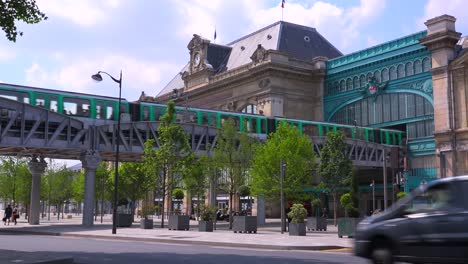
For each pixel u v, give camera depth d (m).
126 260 16.09
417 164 68.31
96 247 22.08
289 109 78.69
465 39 70.06
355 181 50.50
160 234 31.50
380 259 12.59
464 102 62.75
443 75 64.94
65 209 129.12
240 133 41.03
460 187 11.70
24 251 18.83
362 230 13.05
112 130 45.12
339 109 79.00
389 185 65.69
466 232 11.31
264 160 38.94
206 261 15.88
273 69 76.69
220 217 57.38
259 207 49.59
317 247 21.73
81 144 44.06
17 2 16.42
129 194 55.00
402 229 12.24
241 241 24.84
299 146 39.81
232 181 40.25
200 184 42.44
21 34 17.17
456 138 63.09
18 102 38.94
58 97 44.34
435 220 11.78
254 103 79.81
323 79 81.50
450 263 11.53
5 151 47.16
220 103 86.56
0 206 117.94
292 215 31.06
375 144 62.44
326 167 45.88
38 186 50.34
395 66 72.19
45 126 41.12
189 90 92.50
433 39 65.69
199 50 92.94
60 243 24.81
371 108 74.81
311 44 88.19
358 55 77.25
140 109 49.59
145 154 42.44
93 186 44.72
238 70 83.38
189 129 48.12
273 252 20.08
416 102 69.19
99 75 35.69
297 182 39.44
